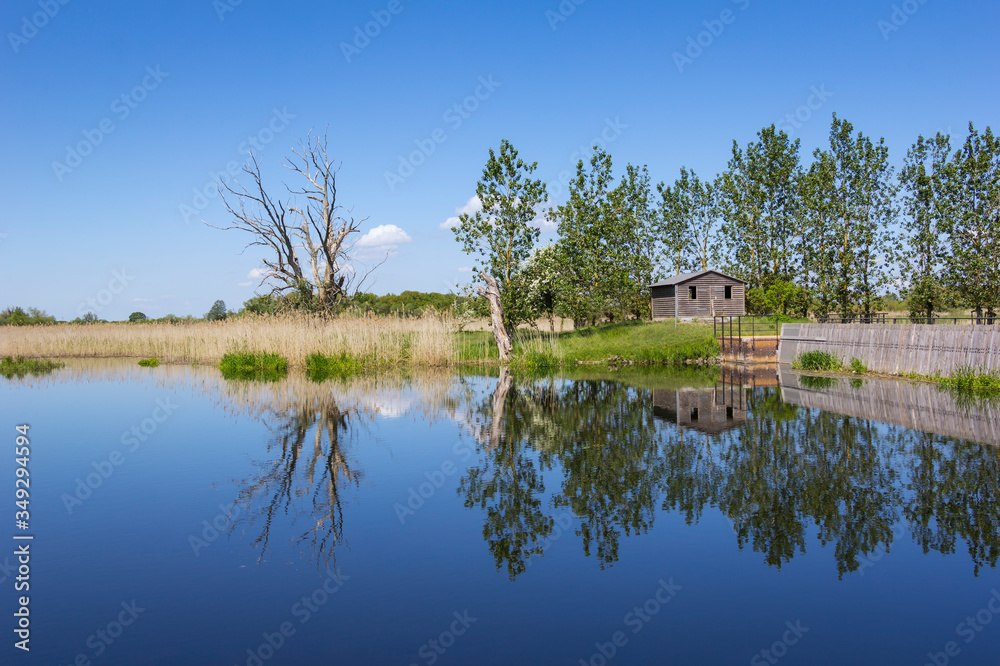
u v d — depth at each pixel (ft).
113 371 86.58
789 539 23.20
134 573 21.13
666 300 144.36
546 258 111.24
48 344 112.68
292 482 31.45
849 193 133.39
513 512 26.71
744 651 15.94
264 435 42.63
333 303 119.85
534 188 110.63
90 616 18.26
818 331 83.76
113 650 16.34
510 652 15.92
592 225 121.70
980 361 58.54
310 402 57.00
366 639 16.80
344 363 87.30
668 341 107.55
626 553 22.22
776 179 148.15
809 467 32.40
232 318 105.19
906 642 16.30
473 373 83.87
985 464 32.27
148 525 25.57
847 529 24.07
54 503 28.48
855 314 126.31
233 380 75.05
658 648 16.06
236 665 15.49
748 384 67.62
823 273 138.72
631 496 28.45
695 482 30.32
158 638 16.97
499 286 111.55
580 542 23.27
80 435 42.96
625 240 150.41
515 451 37.40
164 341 107.76
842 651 15.84
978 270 103.45
